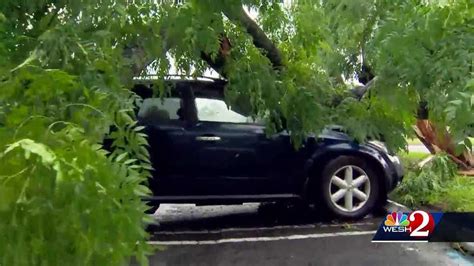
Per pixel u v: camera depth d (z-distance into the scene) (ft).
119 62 10.94
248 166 19.61
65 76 7.18
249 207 23.44
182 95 19.16
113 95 8.71
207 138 19.13
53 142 5.74
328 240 18.15
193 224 20.53
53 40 9.39
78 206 5.20
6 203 5.08
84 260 5.30
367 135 18.33
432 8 12.15
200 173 19.20
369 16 16.14
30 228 5.13
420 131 25.90
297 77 18.34
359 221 20.56
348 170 20.54
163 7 13.01
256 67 16.87
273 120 18.61
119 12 11.27
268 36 18.60
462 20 12.09
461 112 10.89
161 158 18.76
